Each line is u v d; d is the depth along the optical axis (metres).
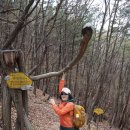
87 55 20.39
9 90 5.10
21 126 5.07
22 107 5.08
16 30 5.07
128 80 21.56
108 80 20.89
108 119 20.14
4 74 5.07
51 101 5.23
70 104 5.14
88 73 17.53
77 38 17.72
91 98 17.03
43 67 18.62
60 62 17.38
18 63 5.11
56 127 10.35
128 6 17.86
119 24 18.22
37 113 11.49
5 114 5.28
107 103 21.92
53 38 16.30
